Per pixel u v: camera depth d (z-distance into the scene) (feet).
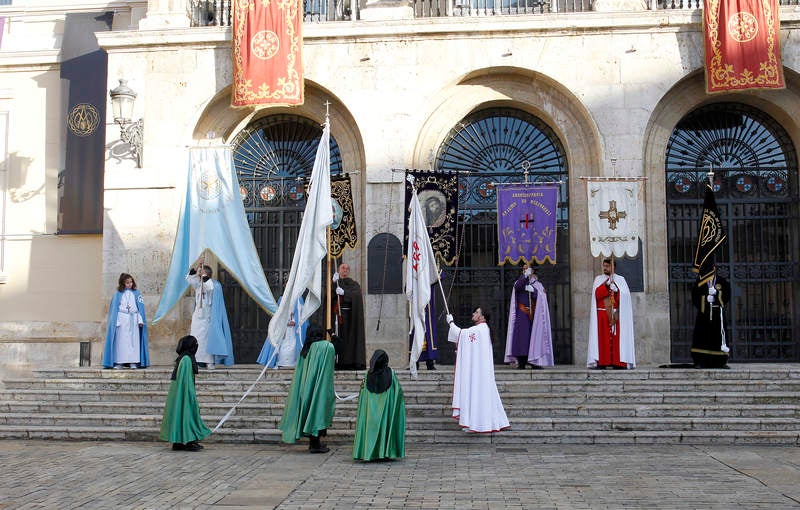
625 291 44.19
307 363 33.30
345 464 30.94
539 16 49.34
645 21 48.93
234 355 53.21
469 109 51.65
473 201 52.54
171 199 50.85
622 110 49.16
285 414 33.30
